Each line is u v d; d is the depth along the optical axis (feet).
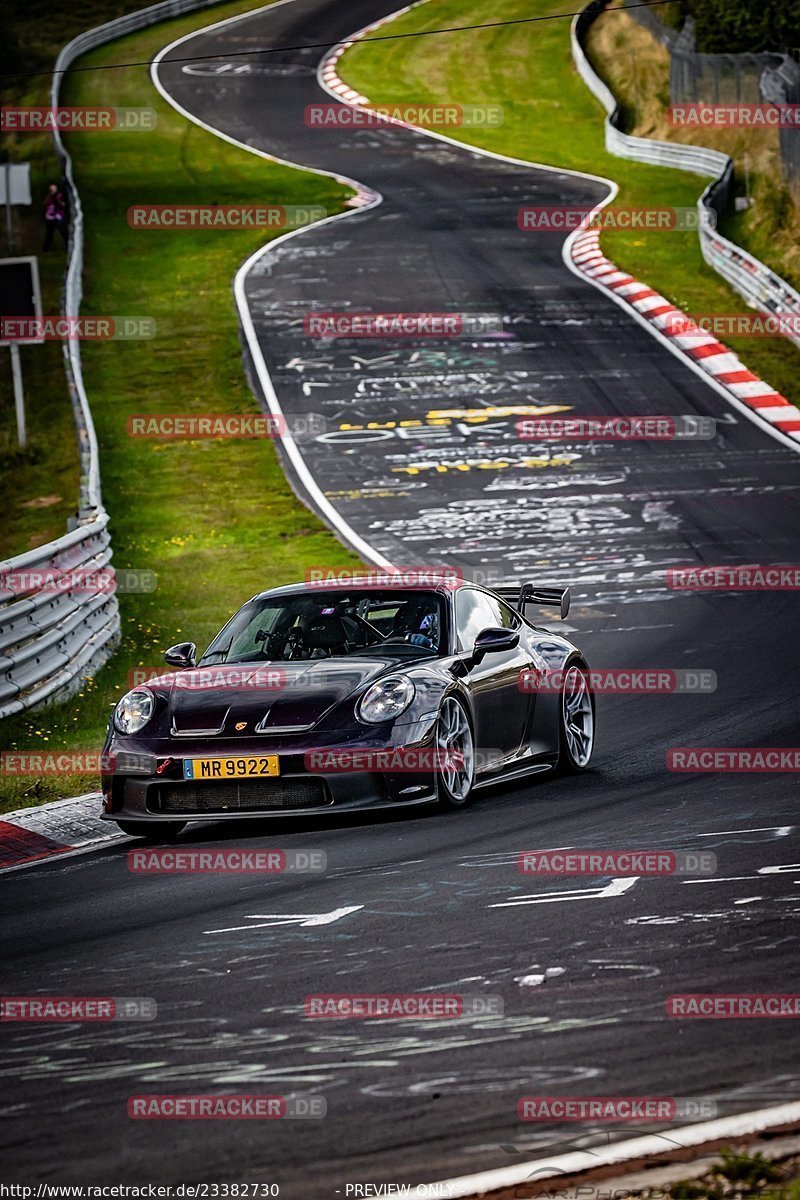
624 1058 55.36
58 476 295.48
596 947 69.62
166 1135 51.13
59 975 71.46
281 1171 47.91
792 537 232.32
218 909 82.38
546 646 123.34
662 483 271.49
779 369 345.10
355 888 84.28
